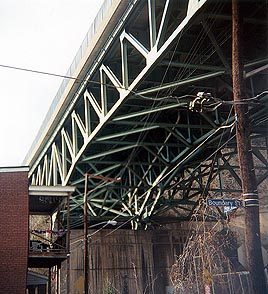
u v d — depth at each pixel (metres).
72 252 41.84
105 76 26.05
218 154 35.47
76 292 40.19
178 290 35.72
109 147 35.00
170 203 39.84
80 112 31.28
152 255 42.38
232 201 12.66
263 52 22.86
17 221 23.31
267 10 19.30
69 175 31.72
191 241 38.03
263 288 11.65
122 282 41.34
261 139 44.78
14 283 22.52
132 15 21.91
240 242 35.47
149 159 36.75
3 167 23.77
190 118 31.05
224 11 19.67
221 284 31.34
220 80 25.34
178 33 18.25
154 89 22.17
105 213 42.25
